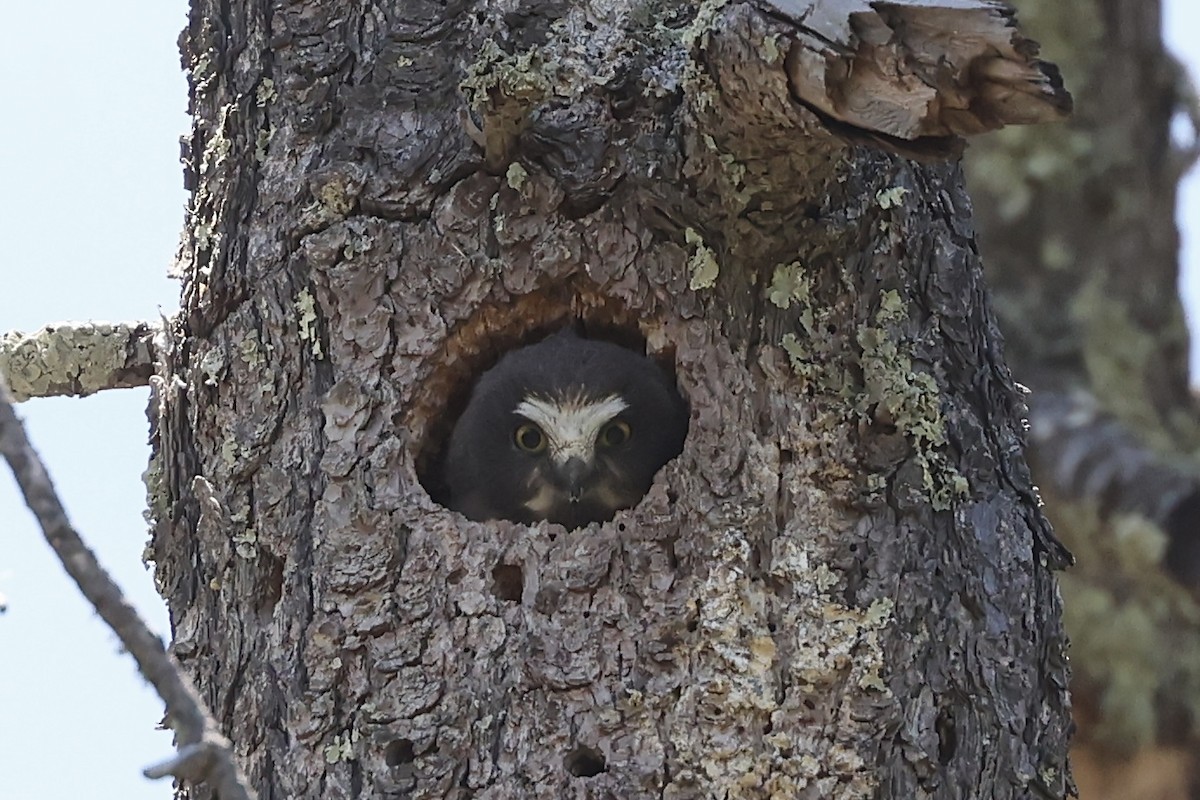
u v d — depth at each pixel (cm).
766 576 993
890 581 991
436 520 1017
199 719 629
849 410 1009
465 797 970
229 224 1078
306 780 981
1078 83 1733
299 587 1014
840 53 804
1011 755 999
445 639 995
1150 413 1611
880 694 970
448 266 1057
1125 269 1706
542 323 1192
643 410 1201
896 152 849
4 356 1115
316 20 1087
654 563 1001
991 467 1045
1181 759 1538
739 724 969
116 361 1127
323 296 1054
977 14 767
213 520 1039
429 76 1070
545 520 1117
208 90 1116
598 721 975
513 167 1055
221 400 1056
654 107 1035
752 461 1011
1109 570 1532
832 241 1005
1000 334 1110
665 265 1041
